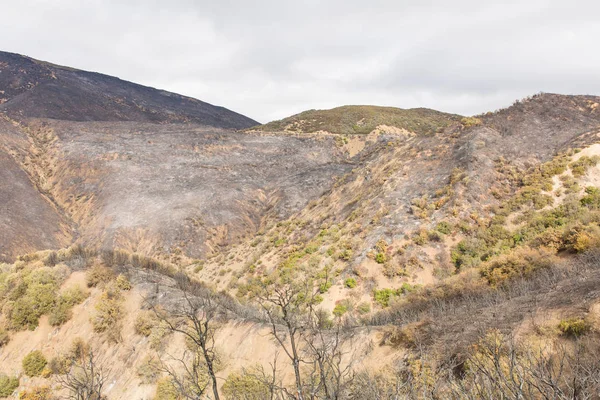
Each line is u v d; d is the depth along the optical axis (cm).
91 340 2269
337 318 2411
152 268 2980
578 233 1955
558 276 1584
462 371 1009
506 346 984
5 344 2336
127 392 1948
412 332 1433
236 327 2075
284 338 1827
